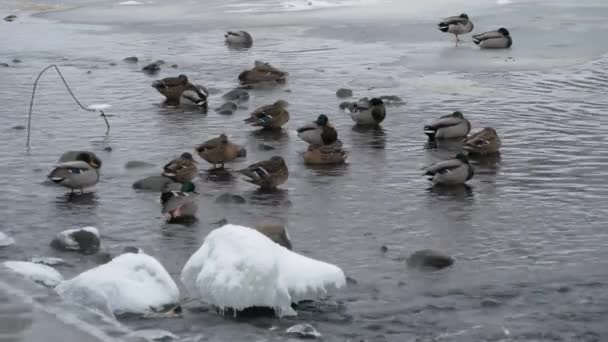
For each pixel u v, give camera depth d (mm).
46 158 18281
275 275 10516
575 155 18000
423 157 18250
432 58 29359
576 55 29250
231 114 22344
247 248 10609
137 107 23188
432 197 15594
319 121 19156
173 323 10297
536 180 16453
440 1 42000
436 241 13375
